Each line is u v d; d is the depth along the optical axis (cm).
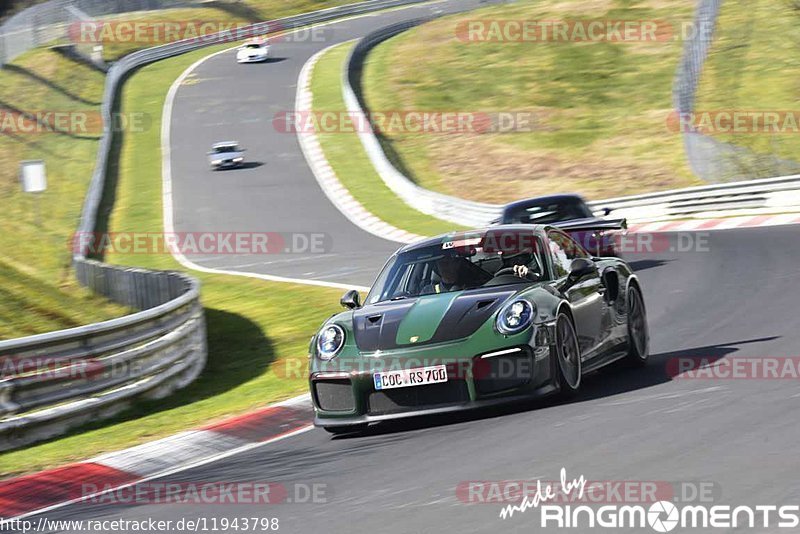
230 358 4991
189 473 2623
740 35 17150
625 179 12731
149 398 4019
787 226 7769
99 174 13962
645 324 3312
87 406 3666
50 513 2359
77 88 18700
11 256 9475
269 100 18625
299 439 2844
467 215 10425
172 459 2847
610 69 17862
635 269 6419
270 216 12138
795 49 16350
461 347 2556
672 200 9312
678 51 18162
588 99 16650
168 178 14488
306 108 17688
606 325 3017
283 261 9575
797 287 4609
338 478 2234
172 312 4353
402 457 2334
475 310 2658
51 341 3572
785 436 2044
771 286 4791
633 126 15025
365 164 14012
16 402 3425
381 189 12719
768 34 17000
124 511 2247
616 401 2614
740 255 6325
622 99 16450
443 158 14612
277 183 13725
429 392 2578
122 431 3412
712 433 2142
